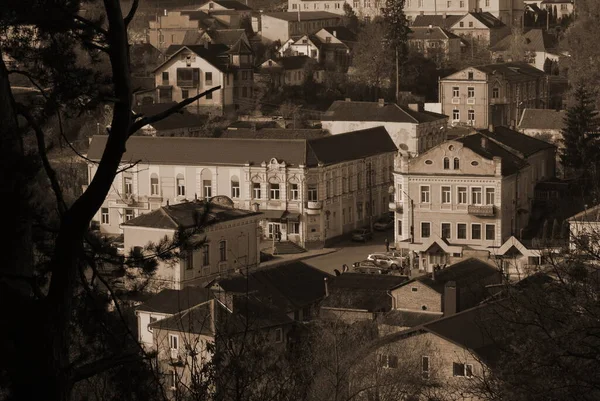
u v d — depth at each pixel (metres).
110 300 32.44
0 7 30.14
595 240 42.00
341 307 92.50
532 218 150.62
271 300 88.12
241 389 34.03
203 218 34.69
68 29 31.78
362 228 164.38
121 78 27.83
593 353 37.94
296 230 157.38
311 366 56.25
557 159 174.25
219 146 162.00
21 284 28.62
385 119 184.38
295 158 157.62
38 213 29.81
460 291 89.69
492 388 42.81
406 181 145.12
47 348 27.38
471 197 143.12
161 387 31.86
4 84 28.83
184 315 59.97
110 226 163.25
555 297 39.88
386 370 67.25
